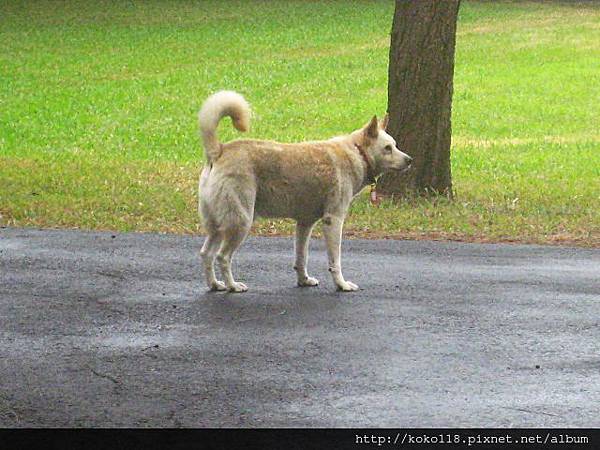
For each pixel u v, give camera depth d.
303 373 9.81
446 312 12.20
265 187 12.75
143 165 27.27
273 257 15.44
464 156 31.05
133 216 19.47
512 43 56.44
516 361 10.30
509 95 44.56
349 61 51.50
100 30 58.38
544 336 11.23
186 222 18.83
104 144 32.78
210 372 9.83
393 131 21.42
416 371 9.91
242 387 9.40
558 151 32.62
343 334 11.16
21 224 18.55
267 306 12.35
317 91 44.78
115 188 22.64
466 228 18.38
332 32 59.12
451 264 15.13
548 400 9.14
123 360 10.19
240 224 12.66
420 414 8.77
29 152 30.33
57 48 53.47
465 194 22.81
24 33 56.84
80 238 16.77
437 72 21.20
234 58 52.06
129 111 39.91
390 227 18.45
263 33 58.56
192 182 24.03
